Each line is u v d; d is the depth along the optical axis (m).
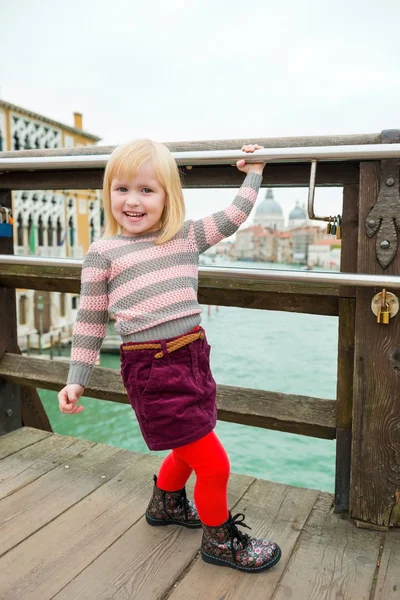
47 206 33.00
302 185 1.77
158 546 1.58
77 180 2.16
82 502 1.85
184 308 1.36
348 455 1.75
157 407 1.33
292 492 1.93
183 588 1.39
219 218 1.49
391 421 1.63
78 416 20.80
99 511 1.79
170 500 1.66
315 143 1.66
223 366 30.58
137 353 1.34
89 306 1.39
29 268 2.33
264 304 1.92
